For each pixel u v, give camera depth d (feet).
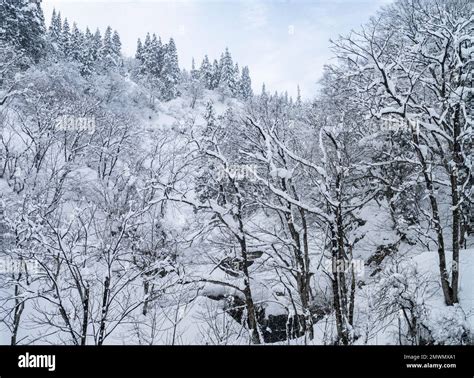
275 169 46.34
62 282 39.75
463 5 58.70
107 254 36.14
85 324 32.53
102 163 90.68
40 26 136.87
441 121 44.27
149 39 271.90
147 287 44.70
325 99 74.02
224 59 299.99
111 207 47.26
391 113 48.32
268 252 53.67
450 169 47.03
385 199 78.59
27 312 47.50
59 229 33.12
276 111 67.87
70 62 147.43
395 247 67.46
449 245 69.05
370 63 47.19
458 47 45.34
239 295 58.54
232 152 64.34
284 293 60.64
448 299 43.93
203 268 63.26
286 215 53.06
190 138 52.95
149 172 67.26
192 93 253.44
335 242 42.91
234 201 55.42
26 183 58.65
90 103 100.32
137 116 143.74
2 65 86.99
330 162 52.54
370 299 42.01
